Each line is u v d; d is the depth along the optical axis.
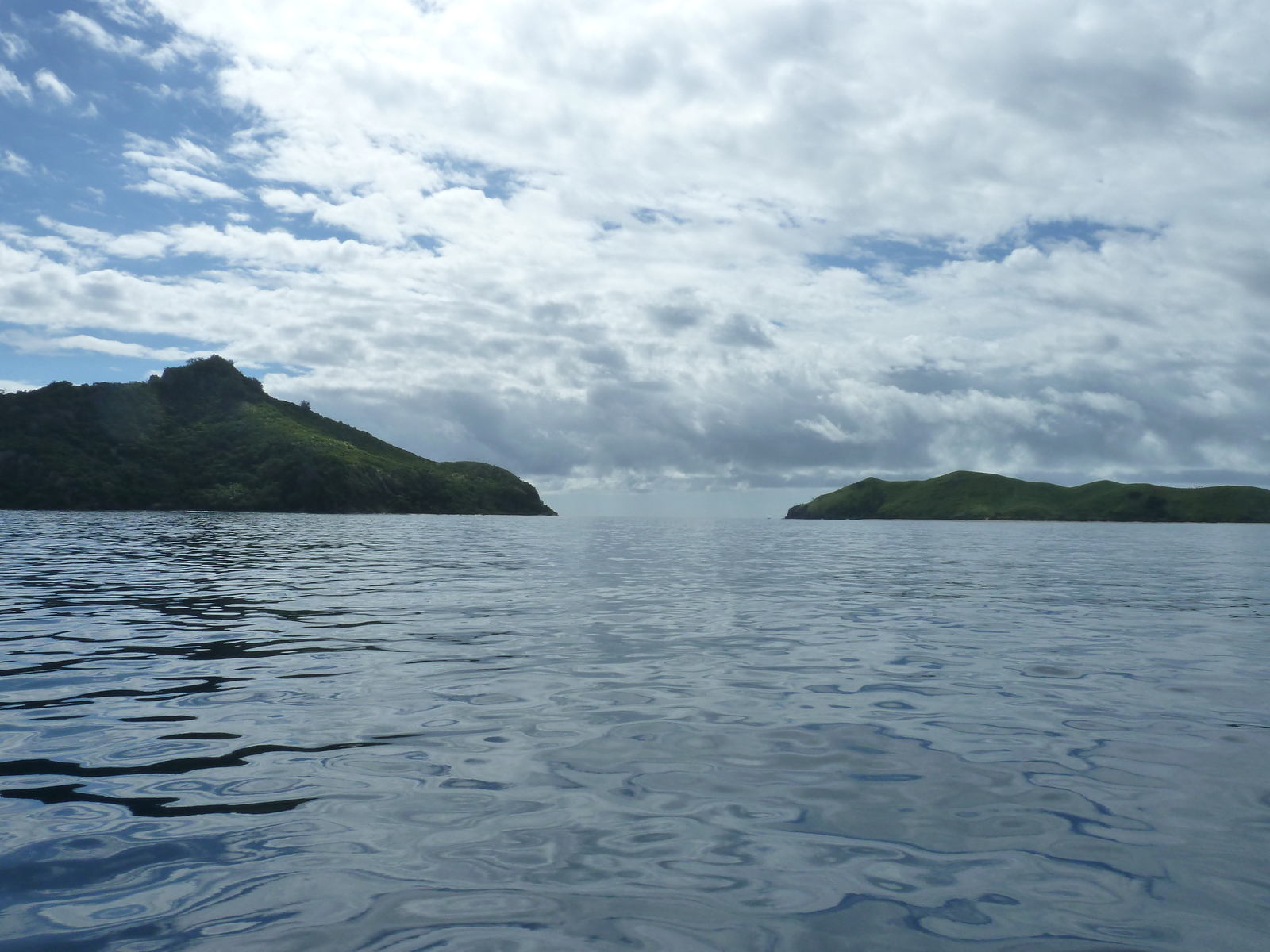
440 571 28.33
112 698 9.13
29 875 4.69
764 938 4.02
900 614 17.42
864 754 7.18
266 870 4.78
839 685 10.02
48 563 29.98
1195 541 74.94
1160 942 4.02
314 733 7.75
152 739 7.53
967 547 56.75
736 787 6.31
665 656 11.93
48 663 11.16
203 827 5.44
